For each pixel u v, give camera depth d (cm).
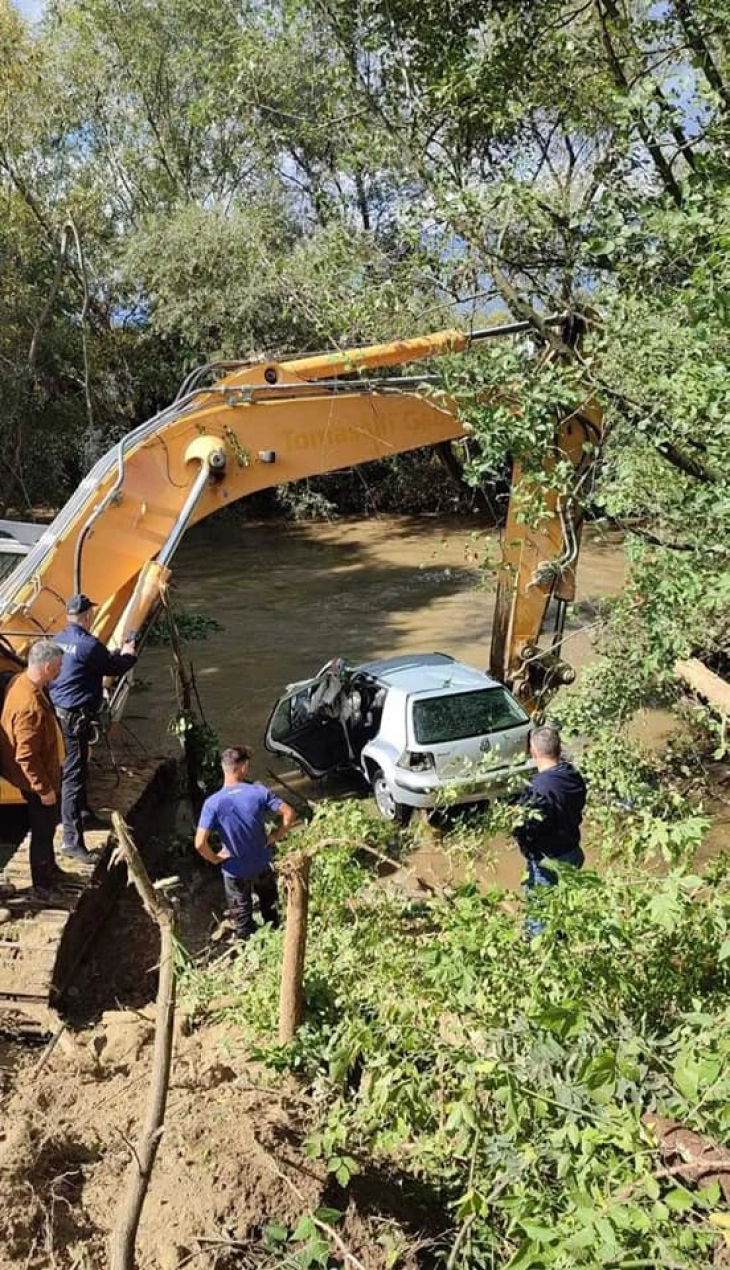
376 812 1027
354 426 1042
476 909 433
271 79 926
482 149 896
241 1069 547
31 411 2594
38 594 885
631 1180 292
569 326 863
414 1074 388
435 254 817
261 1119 479
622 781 789
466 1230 355
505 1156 345
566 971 396
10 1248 423
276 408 1003
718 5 727
